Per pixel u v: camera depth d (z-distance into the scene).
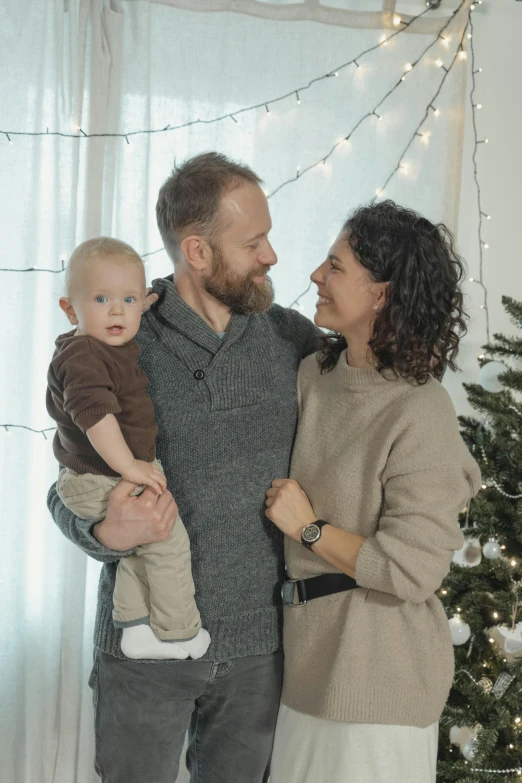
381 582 1.46
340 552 1.51
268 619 1.66
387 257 1.52
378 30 2.66
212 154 1.69
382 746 1.50
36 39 2.40
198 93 2.56
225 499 1.62
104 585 1.70
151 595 1.53
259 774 1.73
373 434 1.55
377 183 2.71
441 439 1.50
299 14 2.60
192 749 1.80
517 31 2.87
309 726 1.57
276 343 1.76
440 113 2.72
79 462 1.53
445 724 2.15
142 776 1.66
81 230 2.51
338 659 1.50
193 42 2.54
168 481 1.63
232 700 1.68
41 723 2.57
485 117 2.88
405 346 1.53
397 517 1.48
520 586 2.17
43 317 2.49
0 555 2.49
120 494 1.47
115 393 1.51
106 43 2.45
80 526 1.55
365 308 1.56
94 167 2.46
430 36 2.70
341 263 1.56
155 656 1.55
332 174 2.68
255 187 1.65
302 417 1.69
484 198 2.92
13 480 2.48
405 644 1.52
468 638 2.18
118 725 1.64
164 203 1.70
